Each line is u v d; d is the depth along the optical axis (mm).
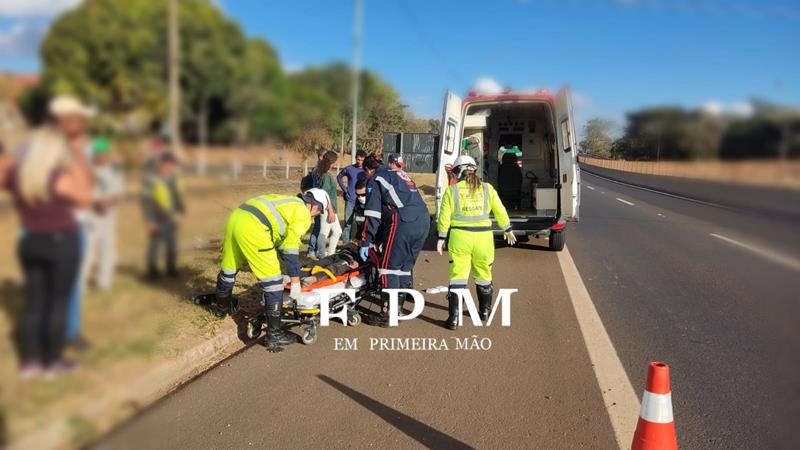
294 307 4832
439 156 8672
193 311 4684
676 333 5168
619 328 5336
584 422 3473
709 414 3555
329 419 3469
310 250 7883
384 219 5602
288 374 4176
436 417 3525
